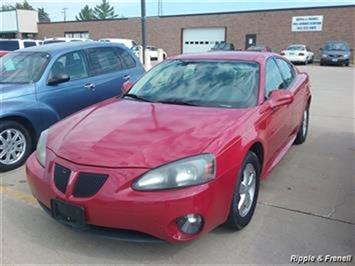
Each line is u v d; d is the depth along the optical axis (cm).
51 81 598
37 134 578
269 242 355
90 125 370
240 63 468
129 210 299
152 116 379
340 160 581
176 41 4281
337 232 372
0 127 532
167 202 297
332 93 1354
